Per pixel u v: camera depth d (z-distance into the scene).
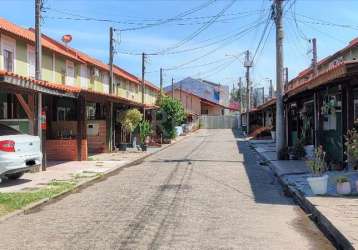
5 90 16.38
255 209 11.02
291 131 29.69
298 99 25.64
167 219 9.78
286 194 13.31
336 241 8.10
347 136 14.65
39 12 18.61
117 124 31.88
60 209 11.13
